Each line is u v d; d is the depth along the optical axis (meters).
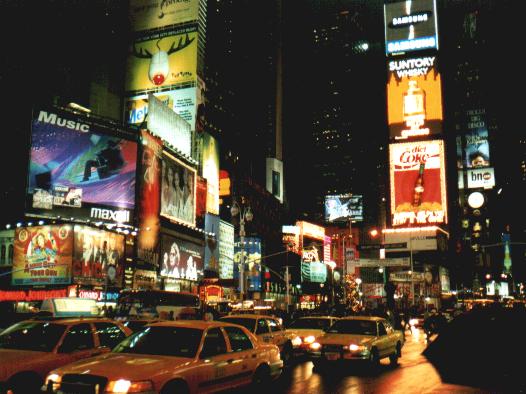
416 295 82.69
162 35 82.00
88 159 50.38
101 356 9.56
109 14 83.19
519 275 176.75
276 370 12.13
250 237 91.69
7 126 57.50
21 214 48.97
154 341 10.03
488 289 149.75
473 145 192.25
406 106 98.06
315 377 15.86
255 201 117.31
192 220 67.12
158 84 80.50
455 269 128.00
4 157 54.72
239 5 181.50
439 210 92.19
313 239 135.38
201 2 83.19
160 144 59.19
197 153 78.75
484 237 172.38
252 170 172.25
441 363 17.22
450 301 92.50
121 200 51.72
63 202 47.97
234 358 10.54
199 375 9.41
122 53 83.19
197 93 79.69
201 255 69.56
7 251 45.25
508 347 16.42
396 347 19.39
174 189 62.41
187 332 10.20
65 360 10.77
